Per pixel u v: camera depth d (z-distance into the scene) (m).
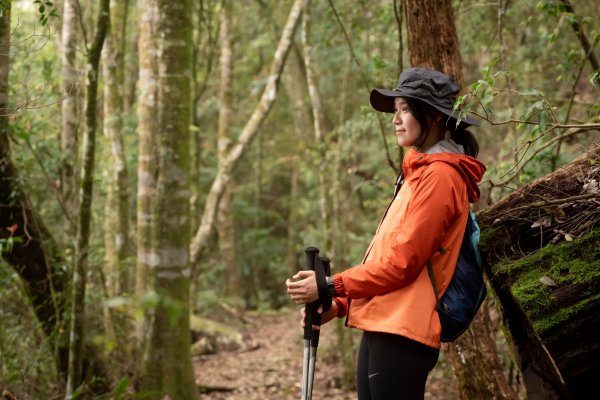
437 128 2.32
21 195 4.29
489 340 3.33
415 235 2.09
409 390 2.17
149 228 5.68
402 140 2.34
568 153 4.43
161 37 4.81
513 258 2.38
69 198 5.87
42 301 4.59
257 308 15.37
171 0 4.78
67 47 6.05
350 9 6.77
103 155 8.07
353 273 2.18
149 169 5.82
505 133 6.83
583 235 2.29
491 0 6.09
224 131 11.13
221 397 6.66
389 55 8.72
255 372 7.70
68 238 5.65
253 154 17.27
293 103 13.12
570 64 4.25
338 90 12.27
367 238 7.73
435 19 3.29
